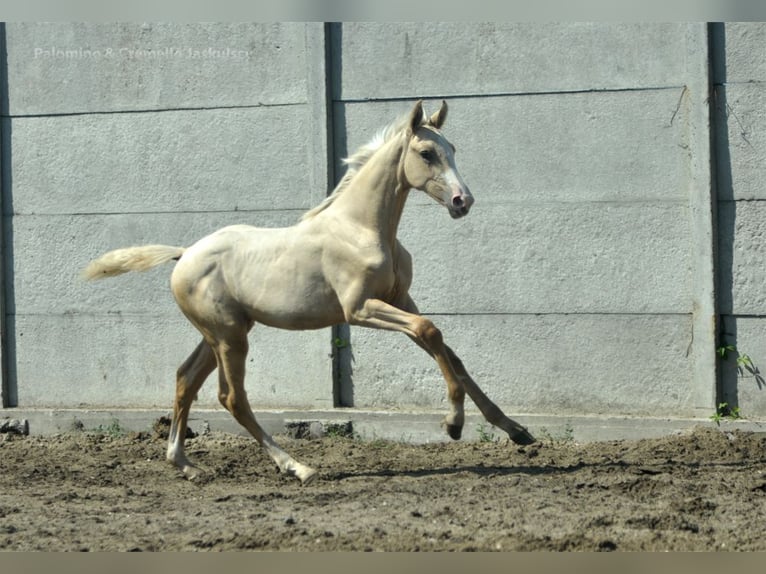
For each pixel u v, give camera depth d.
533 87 10.72
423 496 8.10
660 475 8.65
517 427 8.73
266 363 11.41
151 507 8.06
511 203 10.79
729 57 10.28
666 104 10.39
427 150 8.33
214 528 7.29
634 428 10.30
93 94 11.83
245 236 8.93
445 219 10.94
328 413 11.00
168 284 11.66
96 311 11.88
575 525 7.15
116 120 11.78
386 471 9.35
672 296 10.41
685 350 10.38
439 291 10.97
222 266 8.86
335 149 11.24
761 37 10.20
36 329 11.99
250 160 11.42
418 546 6.70
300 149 11.27
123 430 11.52
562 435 10.48
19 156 11.99
